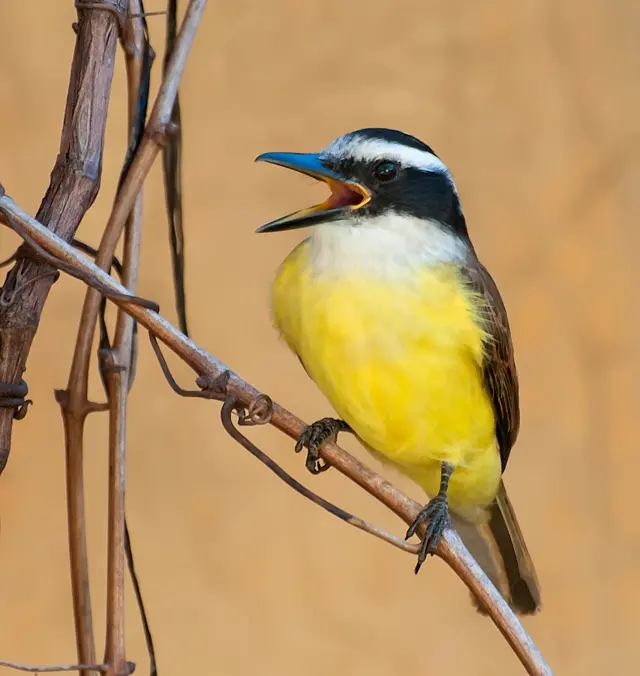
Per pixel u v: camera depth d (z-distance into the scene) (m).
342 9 11.47
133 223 5.75
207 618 10.28
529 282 11.64
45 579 9.79
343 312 6.84
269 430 10.73
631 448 11.55
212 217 10.80
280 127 11.16
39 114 10.30
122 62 9.82
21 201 10.11
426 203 7.21
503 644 10.84
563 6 11.85
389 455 7.45
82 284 9.99
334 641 10.45
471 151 11.68
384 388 6.91
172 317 10.48
